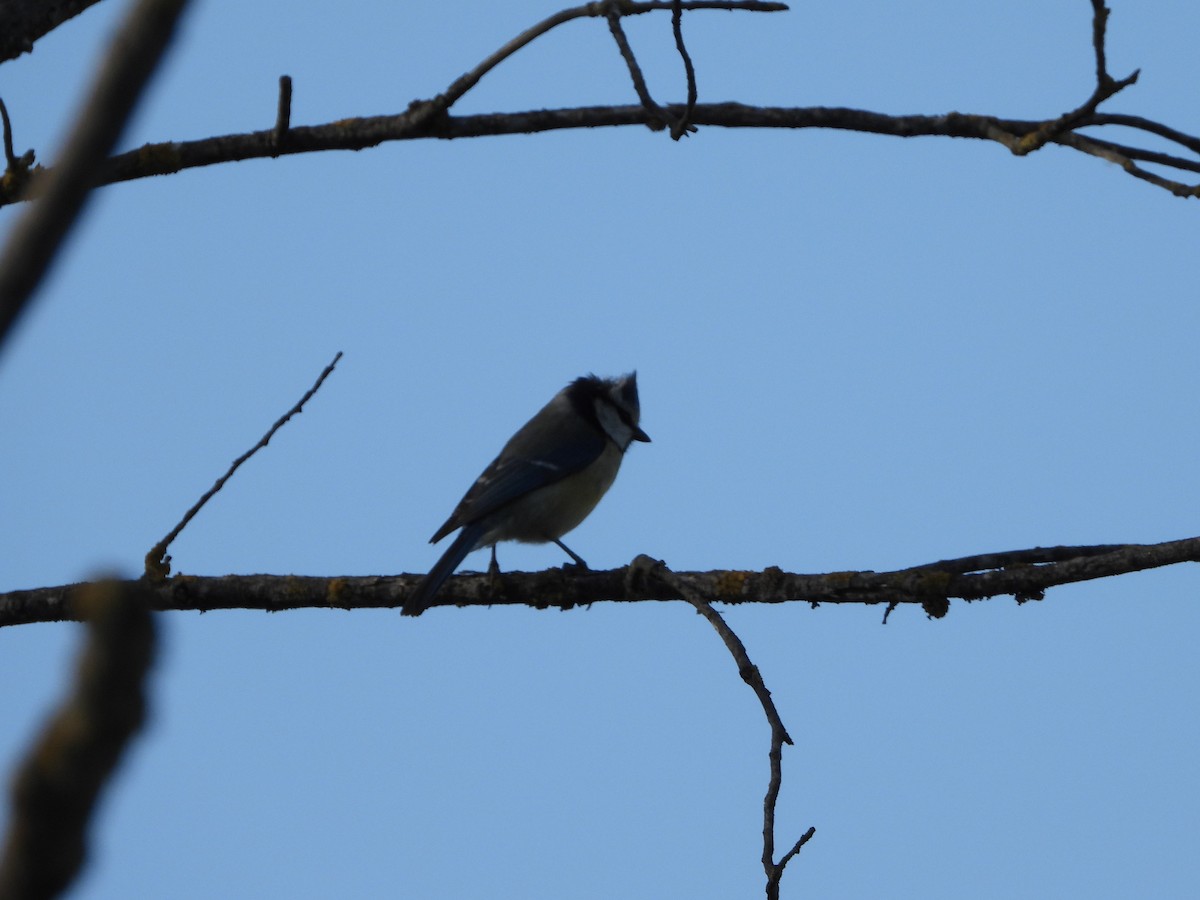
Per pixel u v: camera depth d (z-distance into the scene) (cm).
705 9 1033
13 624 1091
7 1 949
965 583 1020
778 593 1074
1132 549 973
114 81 192
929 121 1122
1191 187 991
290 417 1085
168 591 1131
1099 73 934
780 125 1121
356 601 1162
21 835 149
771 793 762
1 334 189
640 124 1116
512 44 1066
